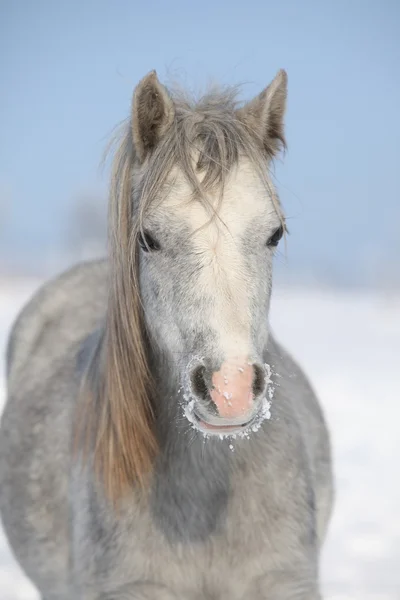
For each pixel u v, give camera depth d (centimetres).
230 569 605
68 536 690
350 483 1355
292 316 4003
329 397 2005
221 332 530
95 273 906
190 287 539
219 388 522
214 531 602
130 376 607
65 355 807
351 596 950
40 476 725
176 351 557
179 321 547
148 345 608
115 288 607
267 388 552
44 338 863
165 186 558
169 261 552
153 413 613
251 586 607
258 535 603
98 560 618
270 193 566
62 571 706
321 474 741
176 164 562
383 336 3228
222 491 602
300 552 613
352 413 1836
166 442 608
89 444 641
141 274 588
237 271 540
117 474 611
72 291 892
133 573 603
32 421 766
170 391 604
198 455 598
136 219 579
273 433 624
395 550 1092
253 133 606
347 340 3083
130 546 604
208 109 611
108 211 621
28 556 743
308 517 628
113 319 611
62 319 866
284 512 612
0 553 1079
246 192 558
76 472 658
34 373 827
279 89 628
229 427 530
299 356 2658
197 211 547
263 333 565
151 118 592
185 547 601
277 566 604
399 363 2539
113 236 607
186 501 602
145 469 607
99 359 643
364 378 2262
